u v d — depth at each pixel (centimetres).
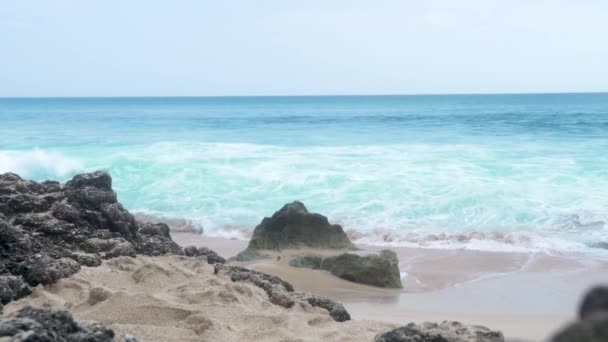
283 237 1186
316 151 2706
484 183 1900
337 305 701
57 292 635
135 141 3362
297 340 559
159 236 891
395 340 478
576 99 13175
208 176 2069
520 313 897
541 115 6062
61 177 2264
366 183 1928
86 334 358
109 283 666
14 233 693
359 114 7188
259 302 666
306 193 1861
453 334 477
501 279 1120
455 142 3200
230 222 1653
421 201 1736
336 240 1191
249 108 10212
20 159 2445
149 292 643
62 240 763
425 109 8600
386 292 1009
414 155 2570
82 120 5956
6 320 329
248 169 2180
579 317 126
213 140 3544
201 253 884
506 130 4016
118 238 795
